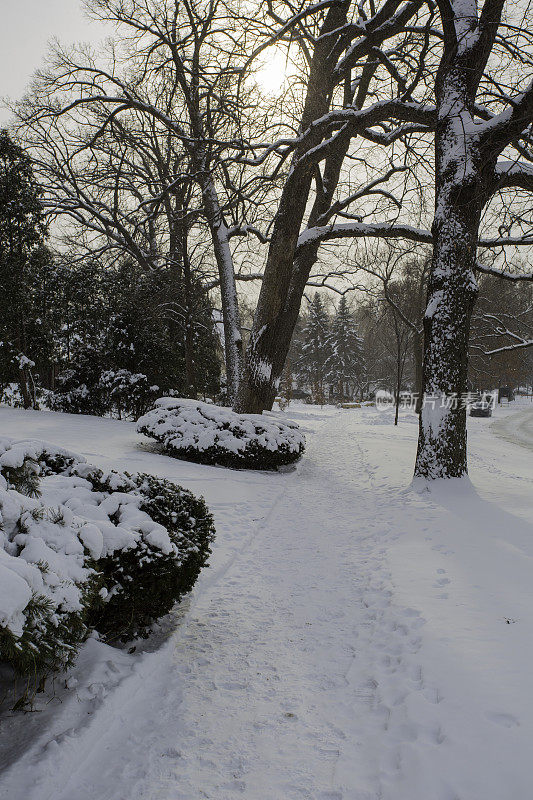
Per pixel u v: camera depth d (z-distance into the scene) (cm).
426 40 1162
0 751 265
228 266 2172
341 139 1219
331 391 7819
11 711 296
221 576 590
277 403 4134
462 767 256
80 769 269
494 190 1002
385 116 1156
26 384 2072
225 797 259
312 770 278
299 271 1645
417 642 400
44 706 302
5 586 236
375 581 555
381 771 270
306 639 439
